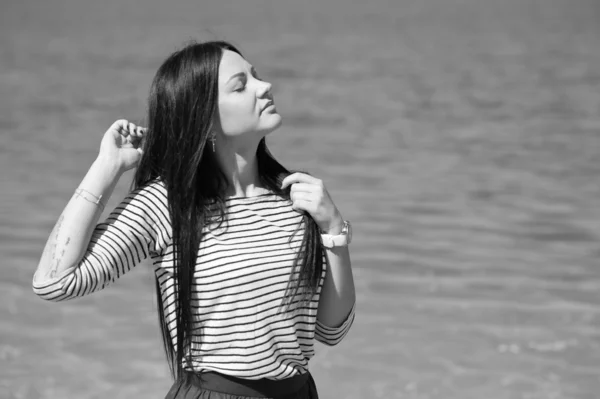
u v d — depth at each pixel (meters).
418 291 9.17
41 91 25.91
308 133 19.30
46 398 6.80
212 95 3.27
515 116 21.23
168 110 3.27
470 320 8.38
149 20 58.81
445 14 63.84
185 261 3.23
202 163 3.37
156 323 8.26
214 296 3.24
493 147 17.56
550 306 8.77
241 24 52.88
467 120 20.78
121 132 3.39
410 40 41.38
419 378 7.14
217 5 80.62
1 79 28.52
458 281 9.52
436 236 11.30
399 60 33.34
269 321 3.28
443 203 13.10
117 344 7.78
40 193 13.70
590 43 38.28
